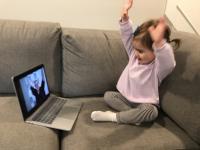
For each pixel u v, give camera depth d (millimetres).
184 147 1160
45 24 1556
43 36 1502
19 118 1235
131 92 1431
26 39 1479
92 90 1565
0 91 1511
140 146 1121
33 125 1185
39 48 1497
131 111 1291
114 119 1283
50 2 1815
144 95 1395
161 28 1249
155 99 1381
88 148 1080
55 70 1557
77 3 1843
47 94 1481
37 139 1089
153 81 1380
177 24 1917
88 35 1567
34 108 1293
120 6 1893
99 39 1573
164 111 1403
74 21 1886
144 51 1356
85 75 1533
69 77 1546
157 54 1245
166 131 1247
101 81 1553
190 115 1179
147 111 1286
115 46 1583
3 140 1053
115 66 1564
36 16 1839
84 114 1351
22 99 1203
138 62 1431
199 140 1161
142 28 1395
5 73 1475
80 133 1176
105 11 1892
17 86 1181
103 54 1548
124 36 1517
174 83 1318
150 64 1383
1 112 1278
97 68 1538
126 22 1482
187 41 1363
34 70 1363
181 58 1320
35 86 1346
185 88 1238
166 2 1939
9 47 1462
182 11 1865
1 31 1471
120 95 1474
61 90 1600
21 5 1796
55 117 1278
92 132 1184
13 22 1538
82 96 1579
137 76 1401
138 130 1234
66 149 1090
